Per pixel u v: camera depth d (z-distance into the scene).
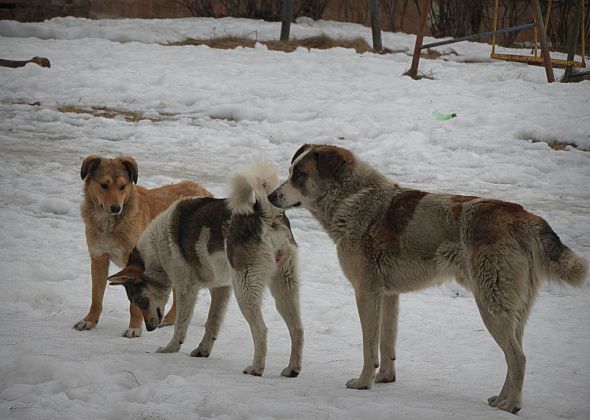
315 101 20.97
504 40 35.16
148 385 6.09
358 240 6.71
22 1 31.22
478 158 16.45
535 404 6.14
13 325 7.88
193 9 33.88
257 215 6.96
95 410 5.50
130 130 18.80
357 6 35.44
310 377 6.79
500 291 5.98
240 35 29.53
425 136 18.09
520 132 18.20
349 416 5.56
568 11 34.81
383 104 20.61
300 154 7.07
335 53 27.59
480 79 24.73
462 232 6.20
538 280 6.12
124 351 7.27
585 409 5.99
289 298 7.09
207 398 5.71
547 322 8.68
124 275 7.80
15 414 5.32
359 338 8.16
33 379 6.20
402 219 6.51
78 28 29.53
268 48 28.05
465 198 6.42
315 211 7.06
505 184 15.04
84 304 8.98
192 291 7.59
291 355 6.90
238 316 8.88
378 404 5.79
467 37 24.55
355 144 17.42
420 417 5.56
